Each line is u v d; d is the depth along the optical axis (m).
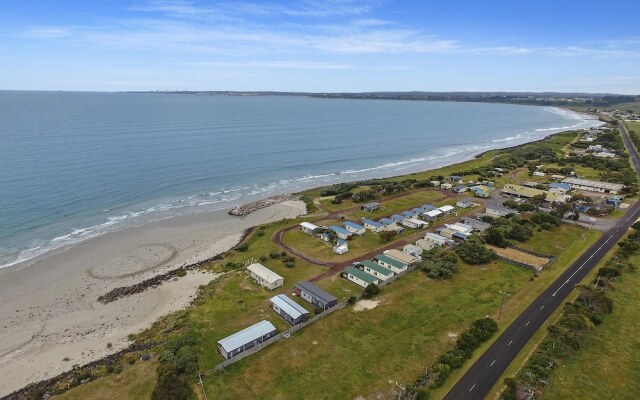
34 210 103.88
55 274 73.94
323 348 51.00
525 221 94.75
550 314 58.31
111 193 120.75
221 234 95.12
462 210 108.12
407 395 42.38
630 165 160.00
